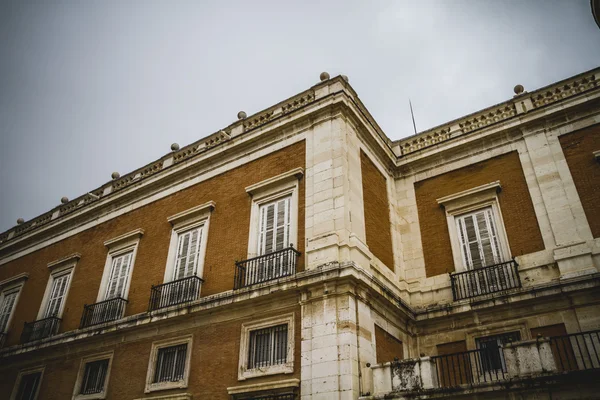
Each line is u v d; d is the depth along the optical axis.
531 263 13.30
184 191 17.25
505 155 15.28
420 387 10.12
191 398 12.67
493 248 14.13
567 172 13.91
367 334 11.62
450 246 14.93
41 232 21.53
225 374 12.41
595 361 11.30
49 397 15.84
